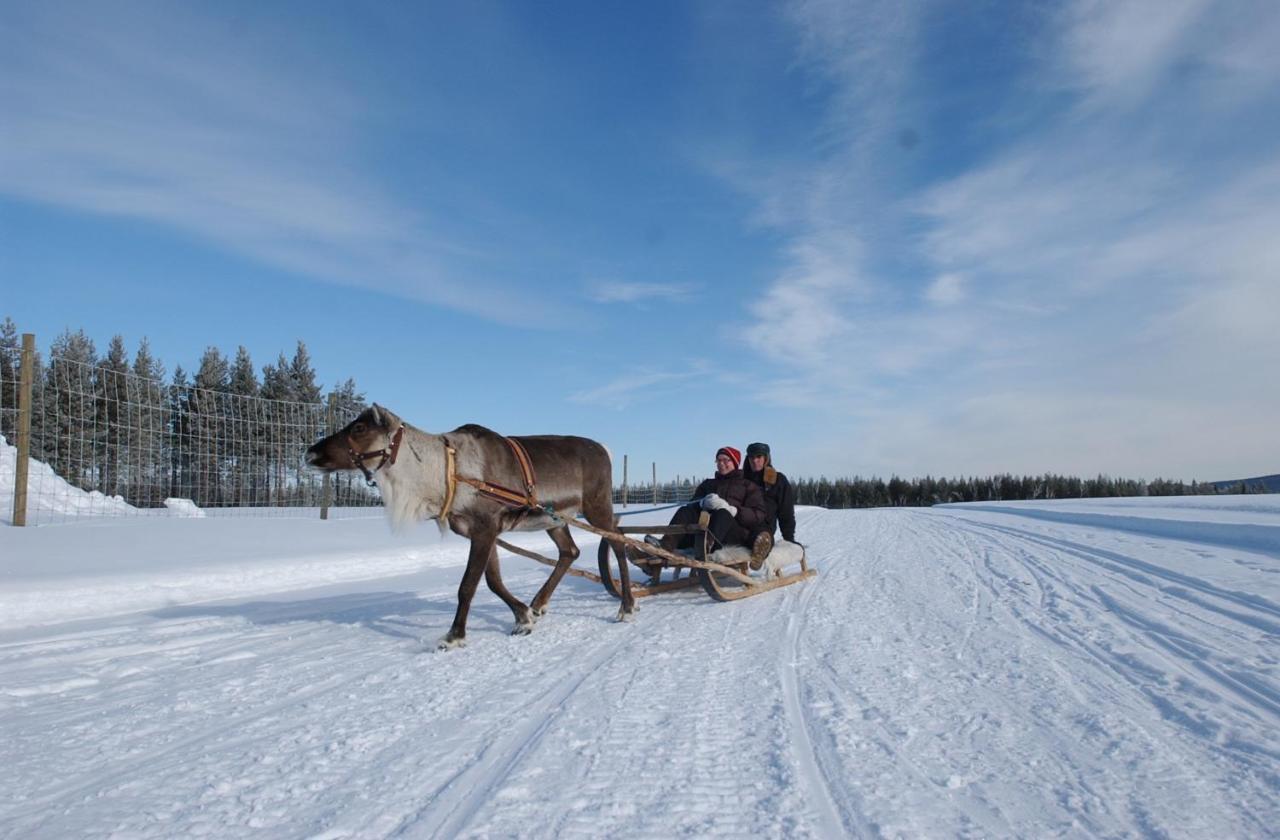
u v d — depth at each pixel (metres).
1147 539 13.65
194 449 22.34
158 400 21.81
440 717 4.47
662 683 5.11
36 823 3.14
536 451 7.38
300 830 3.04
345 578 10.83
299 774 3.62
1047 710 4.32
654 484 32.38
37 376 20.41
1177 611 6.93
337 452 6.41
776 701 4.62
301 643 6.58
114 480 20.88
